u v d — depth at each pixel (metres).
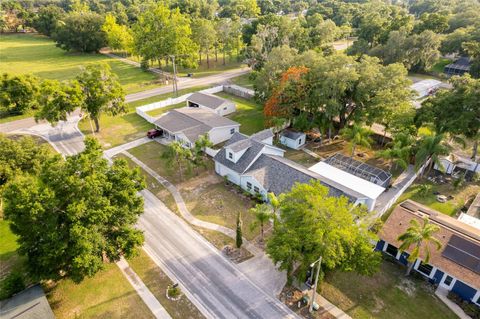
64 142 51.91
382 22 94.94
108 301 26.00
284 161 40.81
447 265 26.86
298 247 24.42
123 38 101.56
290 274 26.66
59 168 24.89
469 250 27.30
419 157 39.12
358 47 88.56
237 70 92.31
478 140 41.34
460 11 117.44
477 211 35.31
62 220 24.20
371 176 39.97
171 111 57.75
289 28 85.62
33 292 24.14
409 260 26.30
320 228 23.14
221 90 76.56
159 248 31.39
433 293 27.08
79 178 24.98
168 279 28.03
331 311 25.25
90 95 51.78
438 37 77.88
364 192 35.94
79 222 23.45
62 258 23.98
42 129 56.38
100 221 24.59
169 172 44.16
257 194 37.97
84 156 25.39
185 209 36.97
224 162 41.88
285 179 37.19
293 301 26.02
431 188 40.75
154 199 38.69
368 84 46.12
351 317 24.81
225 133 52.91
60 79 81.25
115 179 27.52
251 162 40.22
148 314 24.98
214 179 42.72
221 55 108.62
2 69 88.56
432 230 25.23
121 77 85.12
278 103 49.94
